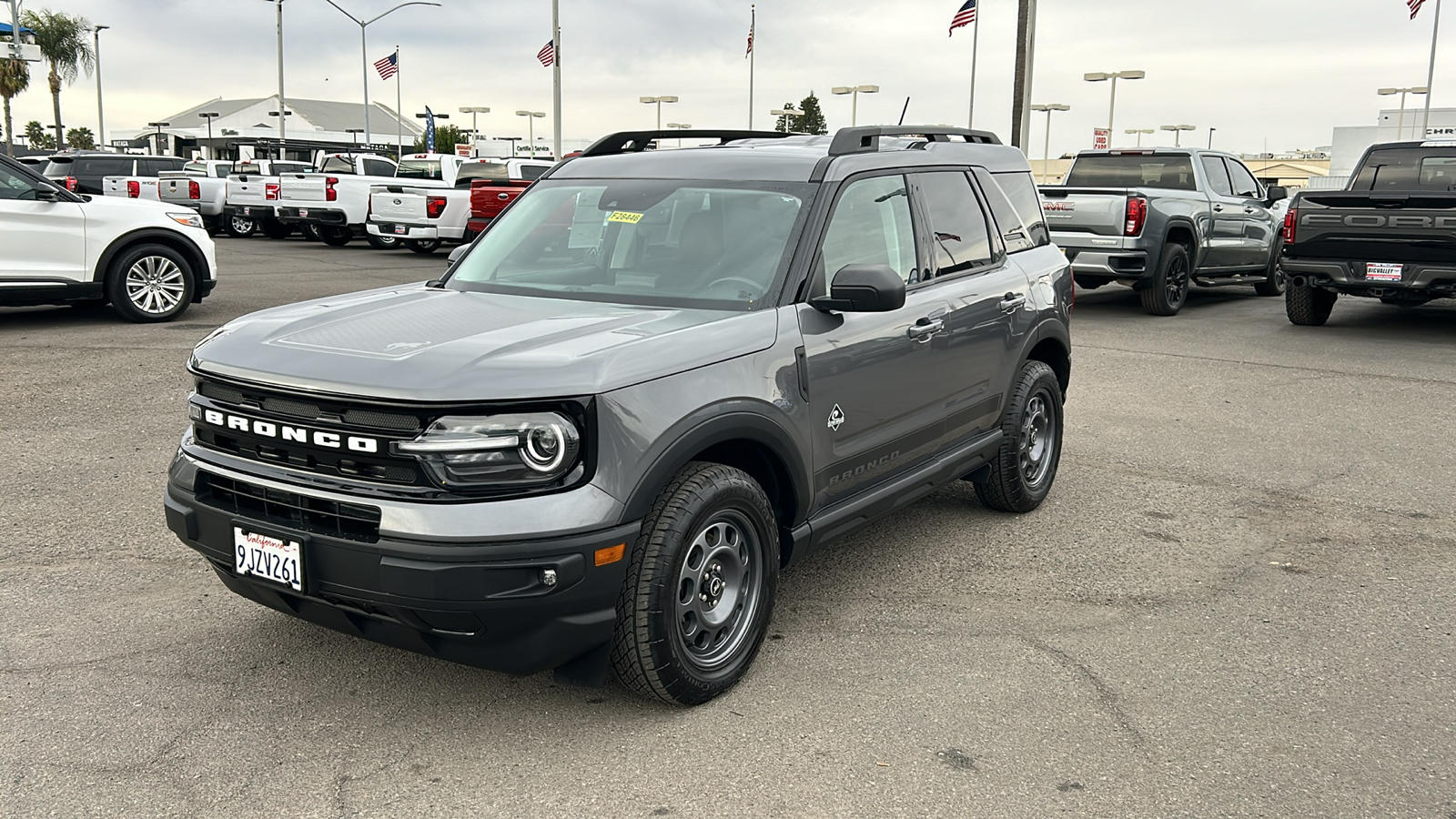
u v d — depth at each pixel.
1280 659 4.05
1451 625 4.38
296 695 3.68
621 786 3.16
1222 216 14.12
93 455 6.48
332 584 3.21
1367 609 4.54
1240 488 6.29
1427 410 8.26
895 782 3.19
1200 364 10.09
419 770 3.24
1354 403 8.46
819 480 4.04
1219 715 3.62
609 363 3.27
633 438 3.24
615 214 4.47
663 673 3.44
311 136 95.06
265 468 3.37
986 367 5.13
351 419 3.19
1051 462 5.91
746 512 3.68
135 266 11.41
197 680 3.78
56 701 3.61
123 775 3.18
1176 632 4.29
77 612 4.31
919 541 5.36
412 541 3.07
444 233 20.56
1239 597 4.66
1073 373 9.62
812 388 3.92
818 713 3.60
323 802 3.07
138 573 4.72
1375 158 12.55
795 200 4.24
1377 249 11.29
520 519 3.08
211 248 12.10
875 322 4.26
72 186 25.73
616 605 3.31
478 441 3.07
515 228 4.73
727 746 3.39
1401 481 6.42
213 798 3.08
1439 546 5.32
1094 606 4.55
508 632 3.16
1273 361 10.26
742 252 4.11
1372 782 3.22
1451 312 14.16
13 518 5.39
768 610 3.85
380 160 25.67
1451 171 12.05
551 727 3.50
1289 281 12.05
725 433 3.50
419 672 3.86
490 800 3.09
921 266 4.71
